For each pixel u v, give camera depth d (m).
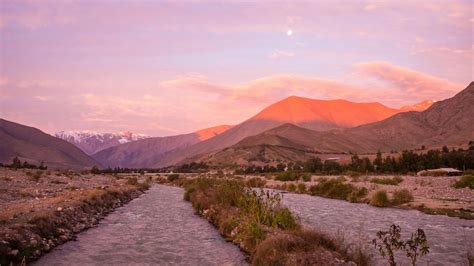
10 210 27.30
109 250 22.62
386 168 136.38
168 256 21.52
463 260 20.11
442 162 130.12
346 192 56.66
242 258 21.06
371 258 19.14
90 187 62.78
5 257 17.97
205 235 27.64
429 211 40.00
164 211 41.75
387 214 38.50
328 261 16.98
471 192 56.34
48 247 21.73
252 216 25.77
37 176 72.25
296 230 21.19
